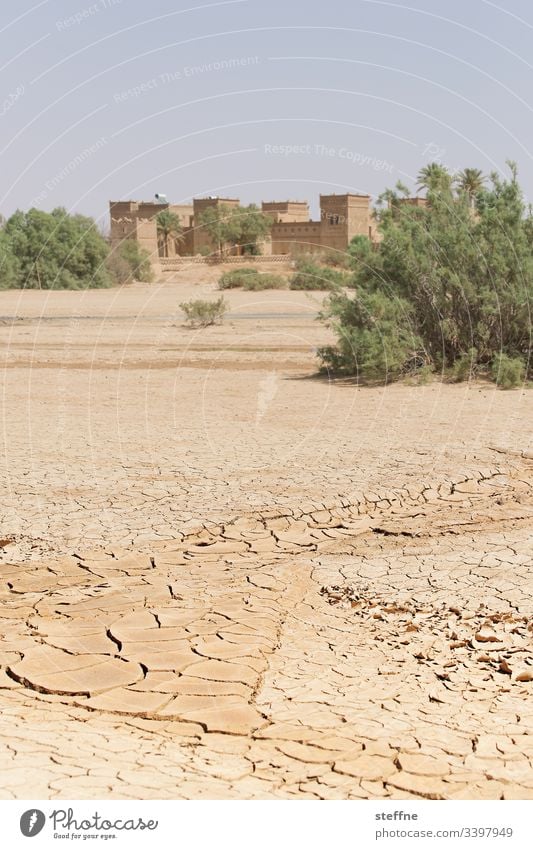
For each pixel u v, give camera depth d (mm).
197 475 11070
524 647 5980
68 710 5070
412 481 10672
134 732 4805
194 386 19359
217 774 4305
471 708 5074
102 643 6035
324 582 7441
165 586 7262
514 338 20078
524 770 4375
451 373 19609
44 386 19453
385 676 5562
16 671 5566
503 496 10211
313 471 11234
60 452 12484
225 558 8070
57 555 8078
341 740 4668
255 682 5422
